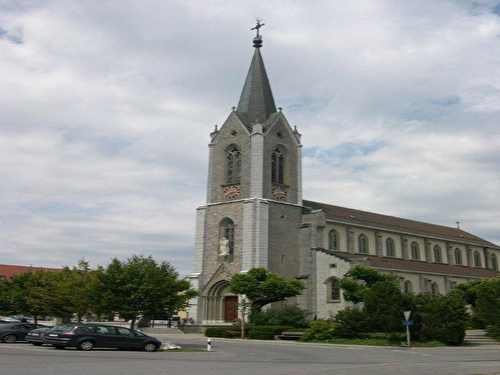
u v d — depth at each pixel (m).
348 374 22.23
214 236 68.50
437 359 31.58
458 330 46.91
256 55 76.00
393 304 47.25
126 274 41.50
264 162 68.19
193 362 28.19
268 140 69.44
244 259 64.00
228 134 71.06
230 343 47.56
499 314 49.88
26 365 24.64
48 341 35.66
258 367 25.50
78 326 35.72
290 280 59.84
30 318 85.75
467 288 74.94
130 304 41.50
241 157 69.00
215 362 28.39
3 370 22.42
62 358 28.70
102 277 41.72
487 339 49.81
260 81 74.12
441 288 78.56
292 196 70.50
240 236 65.81
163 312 42.97
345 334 49.31
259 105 72.62
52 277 66.06
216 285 66.69
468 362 29.23
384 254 79.06
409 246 83.75
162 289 41.88
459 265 91.81
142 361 28.25
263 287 57.66
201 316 66.69
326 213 73.56
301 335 51.66
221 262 66.81
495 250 100.75
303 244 68.69
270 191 68.00
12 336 42.38
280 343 47.88
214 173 71.12
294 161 72.12
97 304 41.97
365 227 76.62
